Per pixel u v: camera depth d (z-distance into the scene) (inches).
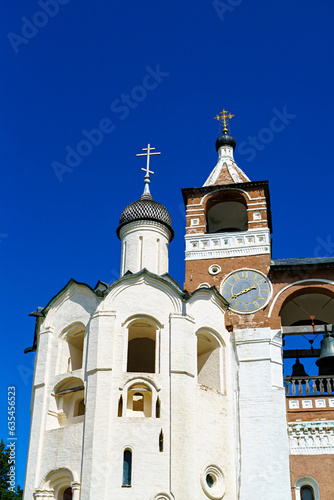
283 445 1400.1
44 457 1373.0
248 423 1439.5
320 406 1451.8
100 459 1284.4
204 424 1389.0
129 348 1625.2
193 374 1416.1
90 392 1364.4
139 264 1684.3
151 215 1749.5
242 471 1384.1
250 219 1758.1
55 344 1505.9
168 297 1485.0
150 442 1307.8
